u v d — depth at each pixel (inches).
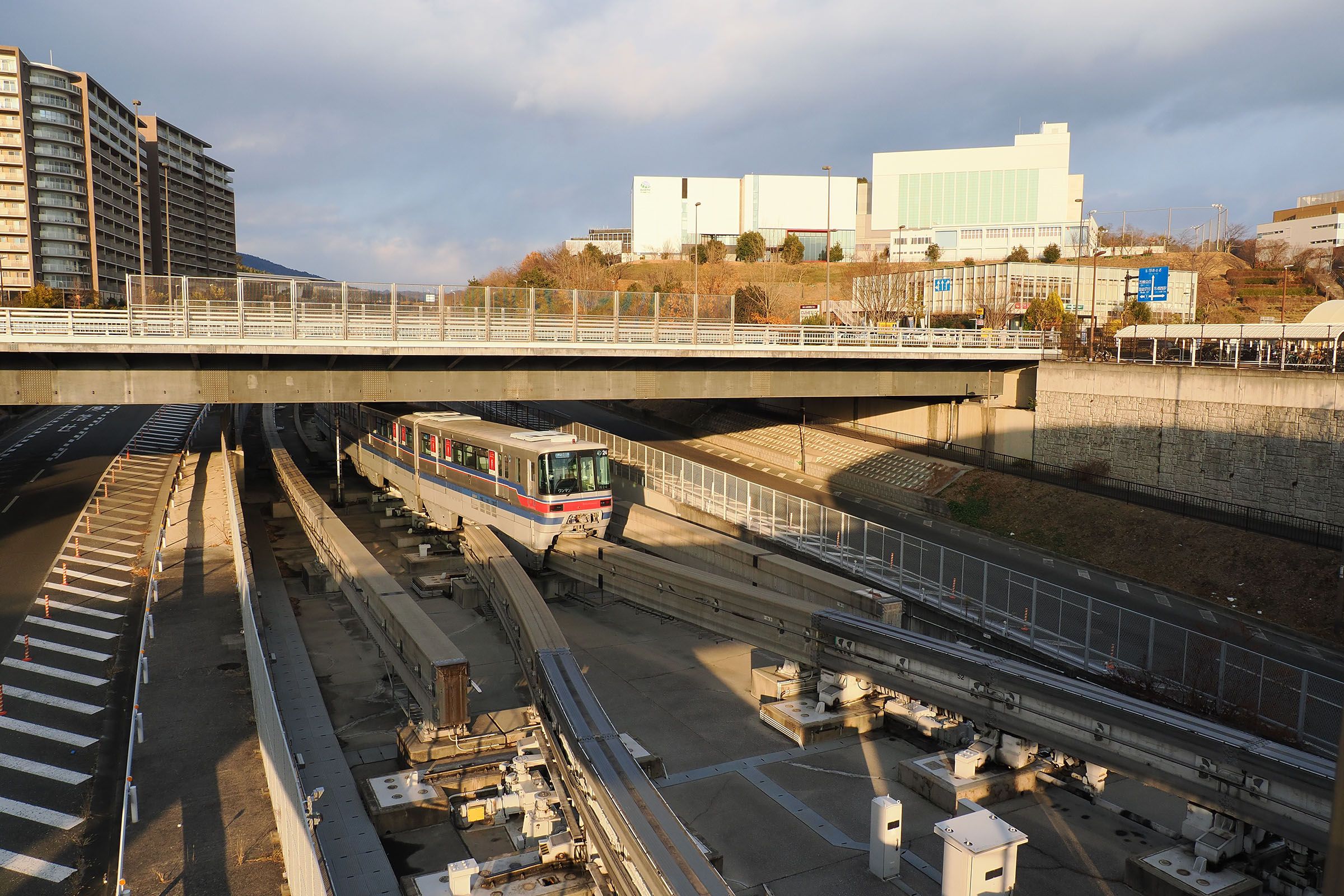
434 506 1583.4
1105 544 1545.3
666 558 1461.6
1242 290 3722.9
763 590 966.4
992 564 1105.4
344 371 1501.0
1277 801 542.6
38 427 2659.9
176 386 1405.0
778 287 4443.9
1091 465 1849.2
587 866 581.3
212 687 802.2
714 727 837.2
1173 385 1681.8
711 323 1738.4
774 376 1859.0
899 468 2102.6
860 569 1300.4
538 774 700.7
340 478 1883.6
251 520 1721.2
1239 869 570.3
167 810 595.8
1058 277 3260.3
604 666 1012.5
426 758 724.7
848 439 2402.8
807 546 1397.6
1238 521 1491.1
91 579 1161.4
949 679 747.4
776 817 669.9
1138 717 617.6
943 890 529.0
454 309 1512.1
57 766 714.2
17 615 1036.5
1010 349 1996.8
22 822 639.1
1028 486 1820.9
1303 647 1139.3
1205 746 579.2
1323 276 3841.0
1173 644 1075.3
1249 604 1285.7
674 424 2933.1
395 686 918.4
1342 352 1843.0
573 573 1251.8
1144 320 2950.3
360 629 1107.9
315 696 834.2
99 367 1359.5
